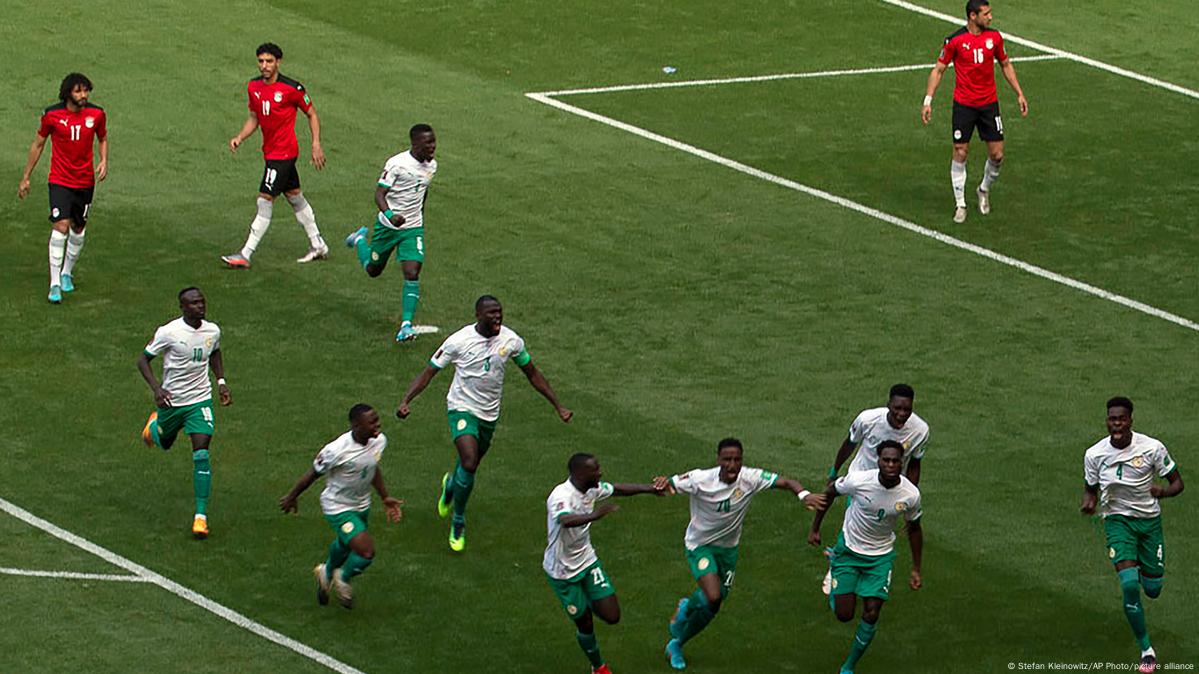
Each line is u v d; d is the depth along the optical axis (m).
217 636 44.62
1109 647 45.81
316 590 46.81
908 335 61.69
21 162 71.31
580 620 43.12
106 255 64.62
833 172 74.75
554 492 42.94
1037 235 69.94
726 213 70.50
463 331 48.72
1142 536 45.53
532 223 68.81
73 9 87.44
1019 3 95.62
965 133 69.69
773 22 90.88
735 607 47.06
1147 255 68.62
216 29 86.19
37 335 58.91
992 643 45.81
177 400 48.97
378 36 86.56
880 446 43.53
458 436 48.28
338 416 55.06
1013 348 61.16
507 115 78.62
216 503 50.41
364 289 63.28
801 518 51.19
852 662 43.97
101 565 47.31
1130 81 85.94
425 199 65.75
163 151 73.25
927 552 49.59
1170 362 60.59
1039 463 54.19
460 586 47.38
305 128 75.94
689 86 82.75
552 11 90.88
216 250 65.50
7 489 50.50
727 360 59.47
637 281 64.62
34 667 42.97
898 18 92.19
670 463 53.31
